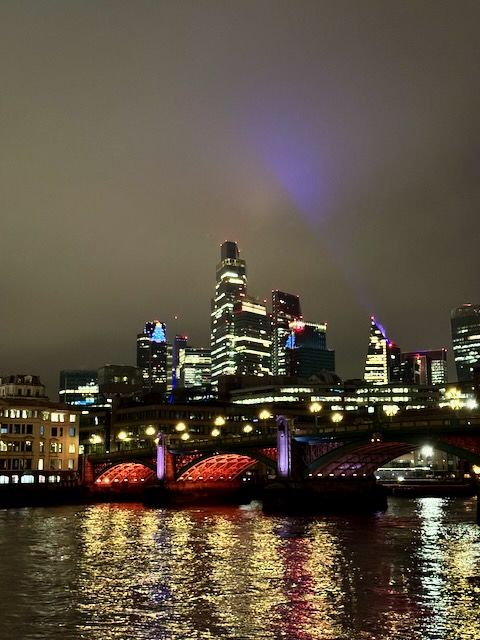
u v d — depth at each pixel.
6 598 49.28
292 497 126.06
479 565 61.50
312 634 39.94
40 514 128.12
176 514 126.06
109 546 76.88
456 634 39.75
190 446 154.88
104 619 43.41
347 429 122.19
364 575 56.91
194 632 40.56
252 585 53.16
